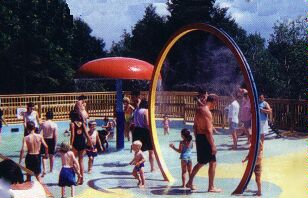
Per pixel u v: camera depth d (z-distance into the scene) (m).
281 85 27.14
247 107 12.35
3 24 31.62
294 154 10.47
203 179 8.46
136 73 11.60
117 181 8.34
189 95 18.88
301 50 26.08
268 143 12.33
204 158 7.30
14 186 3.61
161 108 20.16
